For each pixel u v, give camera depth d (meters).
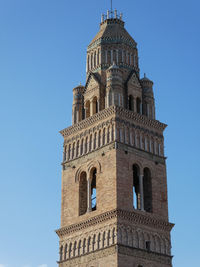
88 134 93.50
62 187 94.88
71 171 94.44
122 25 104.56
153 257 84.50
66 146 97.38
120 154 86.94
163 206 89.88
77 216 89.88
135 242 83.19
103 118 91.31
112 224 82.56
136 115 92.06
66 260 88.62
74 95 99.50
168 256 86.62
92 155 91.00
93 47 101.38
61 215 92.94
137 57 101.62
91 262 84.06
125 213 83.25
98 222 85.19
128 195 85.12
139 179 88.62
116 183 84.25
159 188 90.69
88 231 86.62
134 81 96.75
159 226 87.62
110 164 86.69
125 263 80.50
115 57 98.62
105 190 85.81
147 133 93.00
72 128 96.94
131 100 95.19
